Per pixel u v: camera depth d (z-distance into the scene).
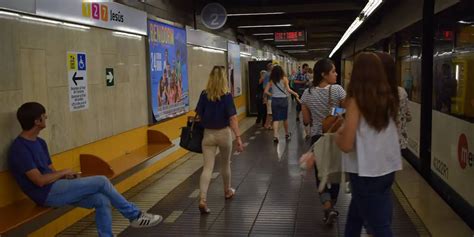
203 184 5.30
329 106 4.64
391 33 10.31
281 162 8.22
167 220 5.05
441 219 4.81
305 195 5.96
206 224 4.90
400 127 4.58
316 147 3.49
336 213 4.69
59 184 4.01
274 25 14.45
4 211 3.86
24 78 4.29
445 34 5.84
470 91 4.79
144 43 7.24
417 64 7.53
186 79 9.24
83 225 4.95
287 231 4.63
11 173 4.05
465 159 4.92
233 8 11.18
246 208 5.44
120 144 6.34
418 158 7.30
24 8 4.19
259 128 13.42
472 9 4.75
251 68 17.20
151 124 7.39
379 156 2.96
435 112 6.36
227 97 5.30
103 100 5.84
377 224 3.02
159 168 7.68
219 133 5.34
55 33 4.79
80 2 5.17
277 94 10.38
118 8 6.16
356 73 2.99
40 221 3.82
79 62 5.24
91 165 5.22
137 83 6.94
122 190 6.25
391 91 3.04
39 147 4.09
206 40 11.05
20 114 3.96
